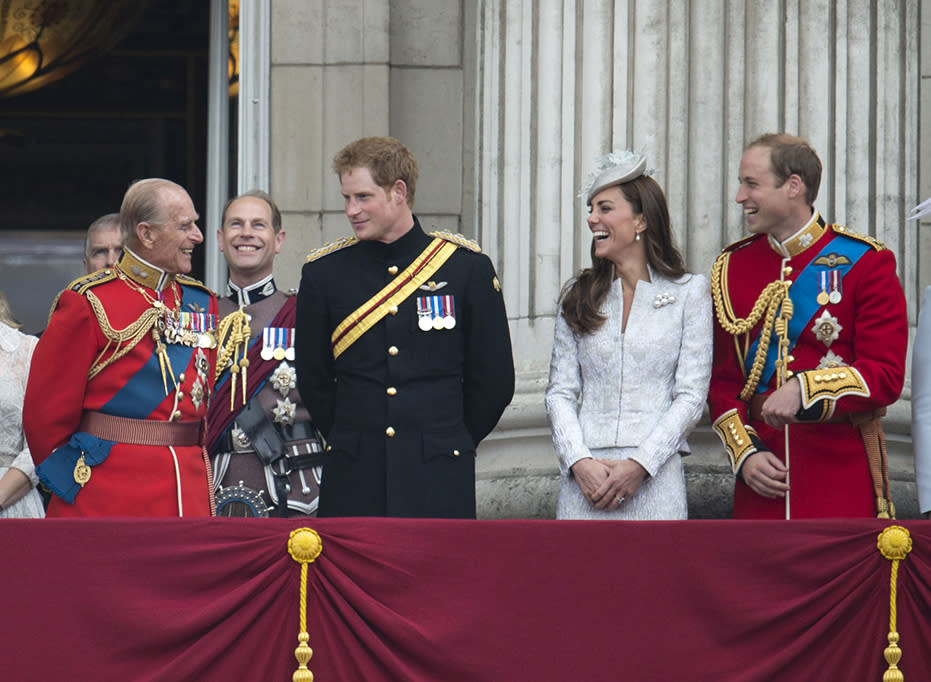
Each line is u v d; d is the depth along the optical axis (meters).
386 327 17.06
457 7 25.55
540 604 14.71
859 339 16.98
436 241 17.55
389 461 16.62
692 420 17.14
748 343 17.52
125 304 16.53
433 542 14.74
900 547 14.97
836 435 16.98
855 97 22.55
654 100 22.53
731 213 22.23
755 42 22.41
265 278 20.08
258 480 19.03
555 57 23.30
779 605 14.84
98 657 14.30
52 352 16.16
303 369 17.52
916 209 17.94
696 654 14.74
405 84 25.47
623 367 17.42
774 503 17.02
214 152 27.16
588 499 16.91
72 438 16.28
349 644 14.54
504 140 23.66
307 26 25.39
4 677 14.22
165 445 16.56
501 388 17.31
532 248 23.19
